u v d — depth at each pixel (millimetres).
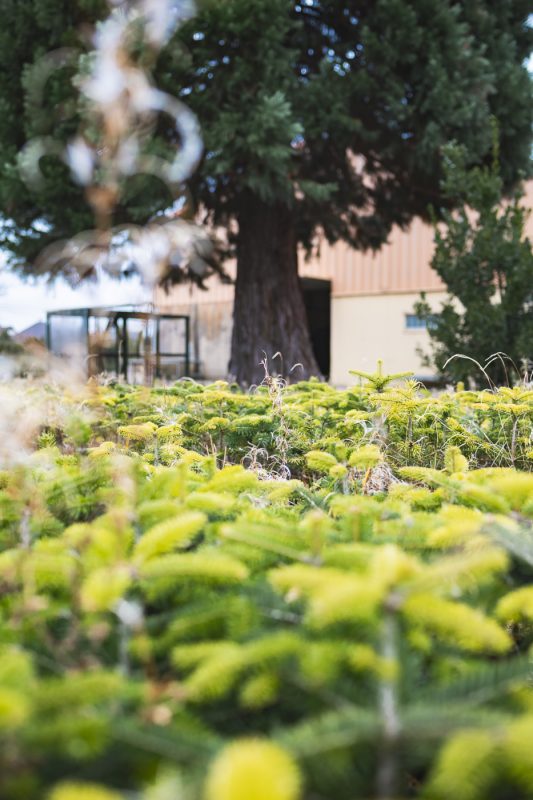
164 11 1550
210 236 11969
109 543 1042
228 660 772
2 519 1318
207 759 648
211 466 1823
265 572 1071
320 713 802
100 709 726
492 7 11695
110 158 1560
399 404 2867
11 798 651
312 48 11711
